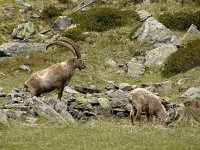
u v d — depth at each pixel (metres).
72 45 80.81
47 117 68.25
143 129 62.19
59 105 73.38
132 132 59.62
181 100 93.81
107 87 102.62
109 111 78.81
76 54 80.88
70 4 176.38
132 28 146.00
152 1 162.38
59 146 53.19
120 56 130.25
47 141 55.28
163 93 101.50
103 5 167.62
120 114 77.50
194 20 142.88
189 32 131.12
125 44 136.25
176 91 102.25
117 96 87.44
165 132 60.16
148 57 125.06
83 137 57.06
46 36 151.00
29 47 136.75
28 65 121.88
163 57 123.38
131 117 66.62
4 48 134.38
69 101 81.06
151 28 136.38
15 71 117.88
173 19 144.88
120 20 149.62
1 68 119.94
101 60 127.81
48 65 122.81
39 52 135.62
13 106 71.69
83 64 81.06
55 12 167.38
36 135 58.31
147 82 113.75
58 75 78.88
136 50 131.75
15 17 166.00
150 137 56.88
